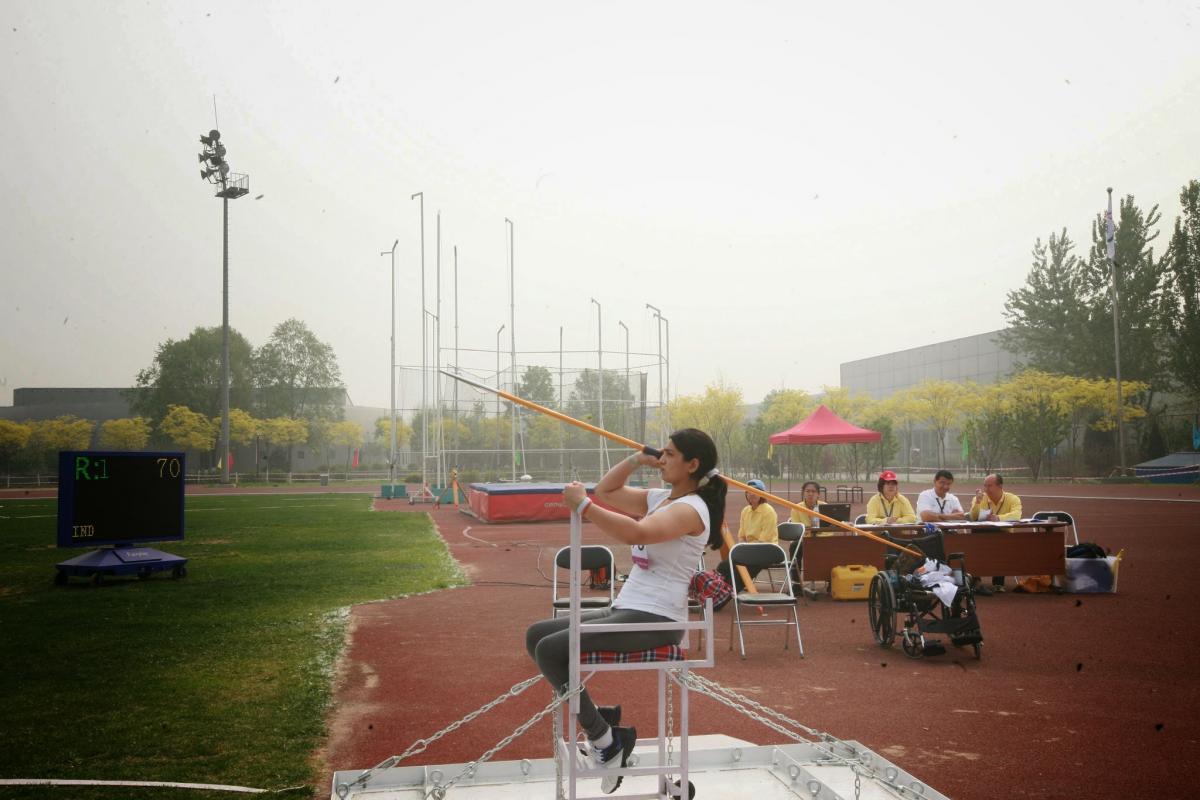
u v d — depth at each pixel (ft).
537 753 17.34
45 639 28.96
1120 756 17.12
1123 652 26.71
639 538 12.01
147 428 249.96
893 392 237.66
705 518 12.71
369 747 17.78
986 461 161.99
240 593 39.47
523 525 80.89
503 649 27.81
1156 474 143.13
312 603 36.68
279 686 22.82
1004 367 195.62
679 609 12.64
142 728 18.95
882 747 17.79
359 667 25.25
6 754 17.08
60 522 42.16
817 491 41.16
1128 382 160.56
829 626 32.17
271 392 266.16
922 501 41.68
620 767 12.37
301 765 16.55
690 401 193.47
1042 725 19.31
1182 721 19.52
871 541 38.29
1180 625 30.83
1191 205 158.61
